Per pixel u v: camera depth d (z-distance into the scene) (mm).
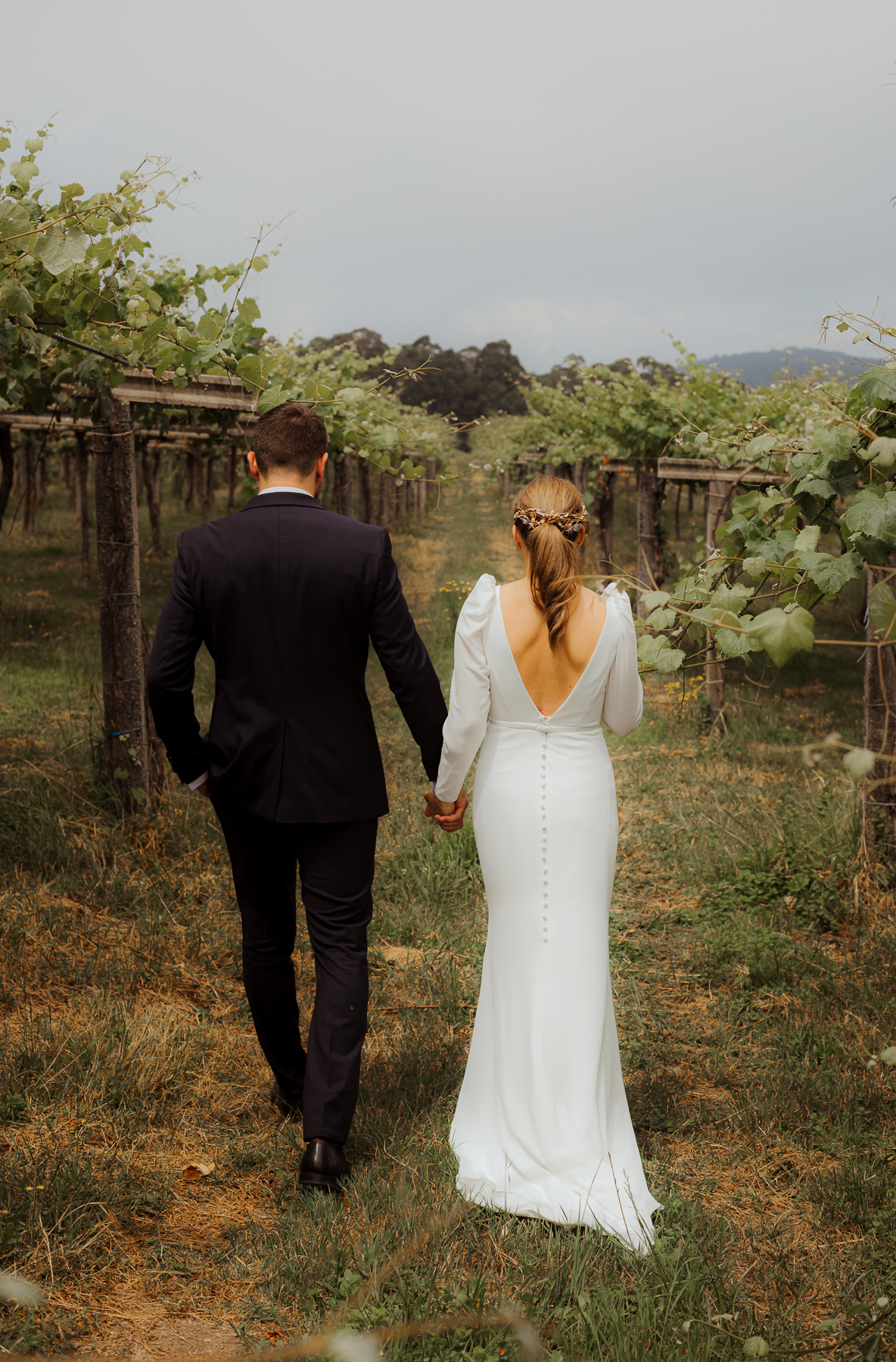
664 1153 2643
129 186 2965
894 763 4613
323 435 2572
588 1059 2369
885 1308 1701
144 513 27062
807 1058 3188
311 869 2479
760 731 7707
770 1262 2191
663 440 10406
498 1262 2125
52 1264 2014
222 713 2445
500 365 81250
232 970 3725
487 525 27000
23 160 3275
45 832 4684
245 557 2367
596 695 2430
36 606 13328
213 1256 2146
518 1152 2342
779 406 7680
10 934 3734
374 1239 2119
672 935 4266
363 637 2449
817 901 4418
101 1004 3303
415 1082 2928
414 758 6871
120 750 5098
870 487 2414
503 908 2455
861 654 11242
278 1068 2707
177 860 4758
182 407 5516
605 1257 2111
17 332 3250
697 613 2279
